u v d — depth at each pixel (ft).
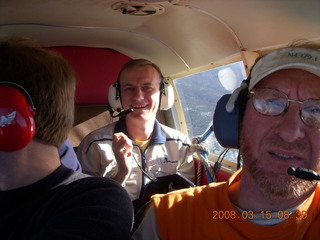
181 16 2.98
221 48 3.13
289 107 1.36
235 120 1.58
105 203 1.31
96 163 3.28
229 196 1.64
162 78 3.53
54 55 1.39
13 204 1.29
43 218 1.25
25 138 1.16
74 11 2.97
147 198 2.84
